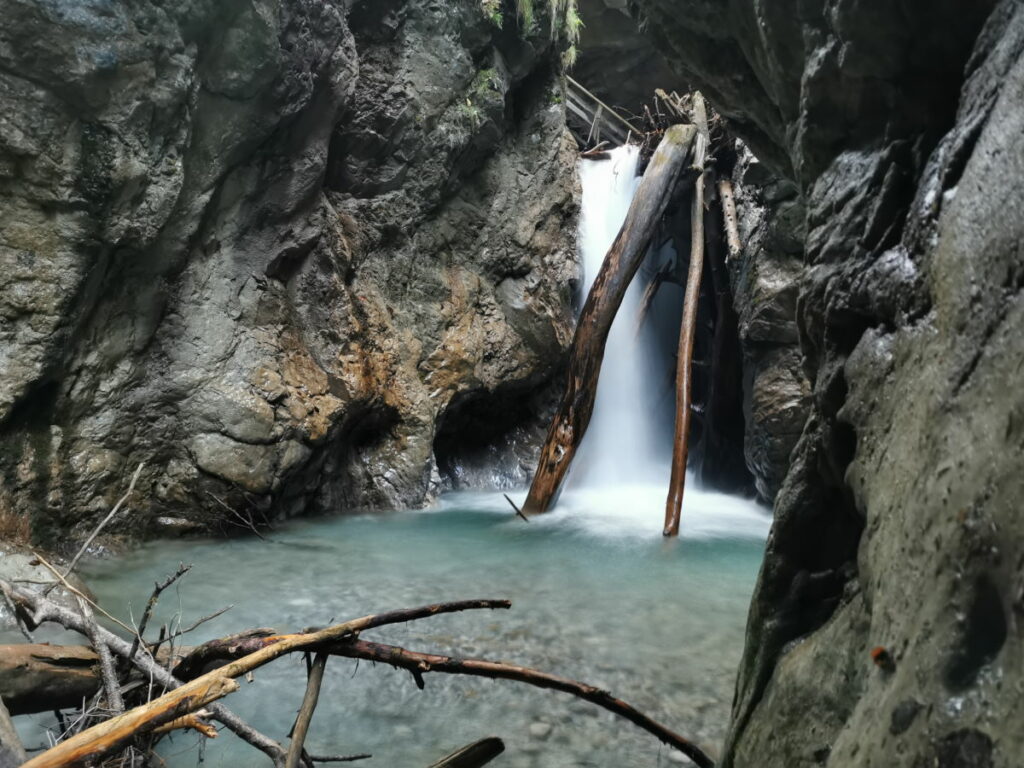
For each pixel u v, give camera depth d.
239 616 4.98
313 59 8.13
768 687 2.14
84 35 5.95
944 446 1.41
